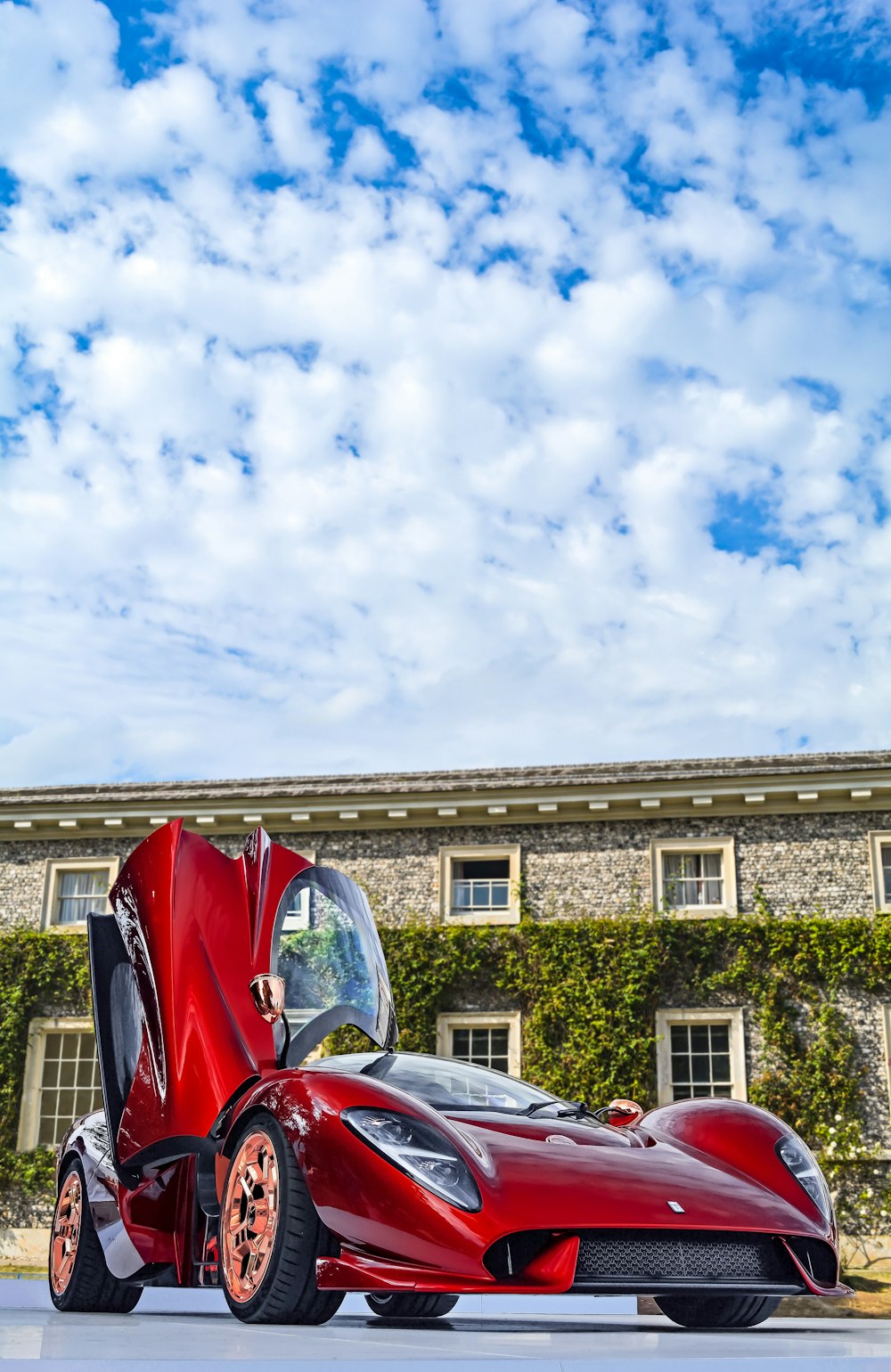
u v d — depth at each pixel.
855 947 15.37
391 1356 1.91
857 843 15.84
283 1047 3.82
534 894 16.30
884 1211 14.51
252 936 3.88
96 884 17.58
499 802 16.41
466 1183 2.79
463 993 16.14
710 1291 2.88
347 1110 2.95
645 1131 3.65
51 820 17.50
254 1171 3.09
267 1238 2.96
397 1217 2.75
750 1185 3.25
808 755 16.36
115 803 17.31
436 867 16.58
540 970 15.91
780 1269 3.07
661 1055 15.49
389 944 16.28
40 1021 17.03
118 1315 3.90
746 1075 15.22
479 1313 5.25
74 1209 4.30
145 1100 3.69
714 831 16.16
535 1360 1.82
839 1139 14.70
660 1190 2.99
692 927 15.79
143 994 3.77
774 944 15.52
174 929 3.75
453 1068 4.12
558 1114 3.83
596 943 15.88
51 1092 16.84
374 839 16.84
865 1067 15.05
